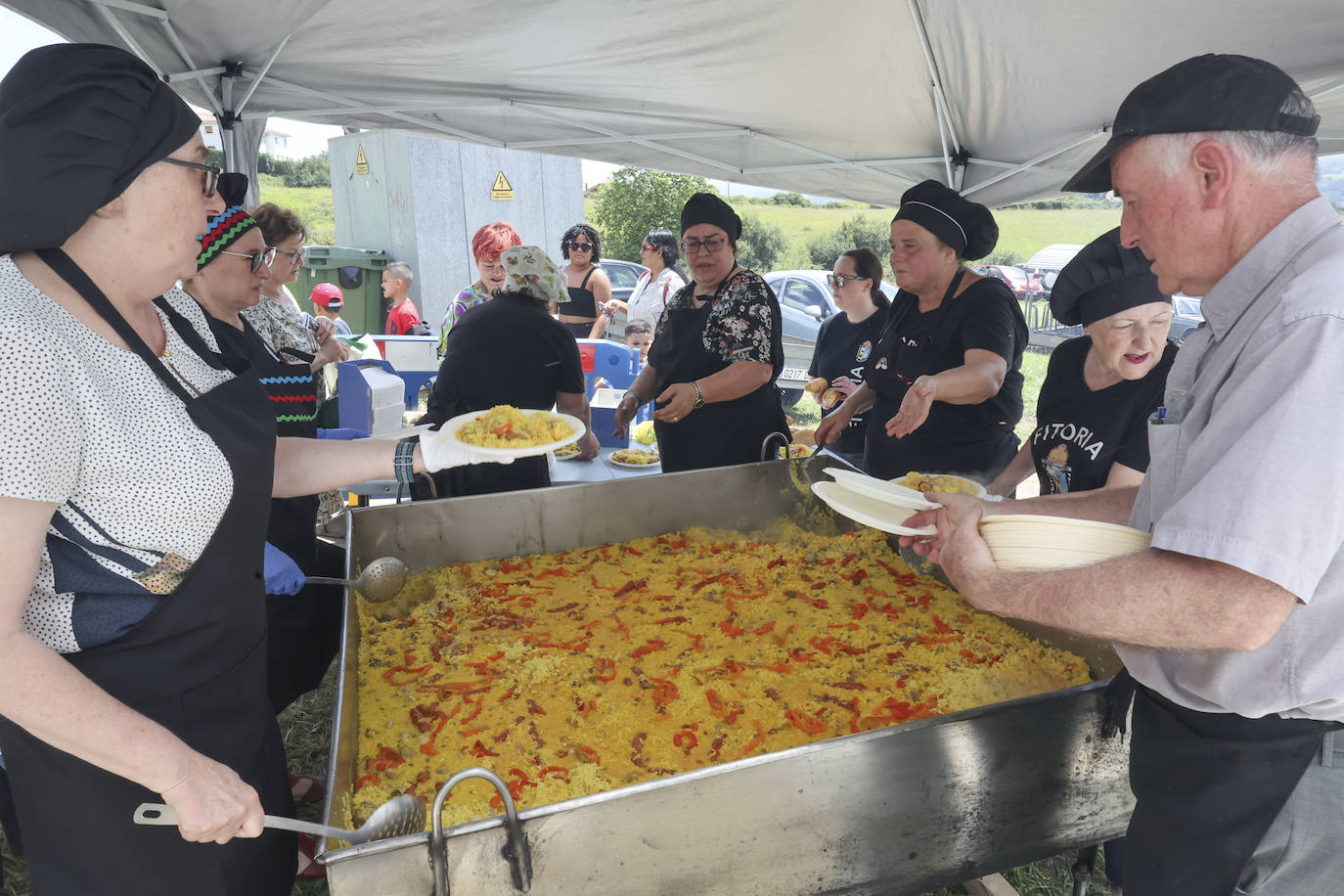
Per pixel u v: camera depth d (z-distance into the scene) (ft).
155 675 4.46
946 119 14.88
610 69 14.26
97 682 4.29
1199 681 4.48
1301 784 4.33
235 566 4.80
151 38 11.78
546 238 39.47
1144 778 4.98
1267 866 4.51
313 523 9.02
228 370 5.16
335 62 13.82
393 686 7.18
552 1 11.86
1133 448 7.66
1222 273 4.18
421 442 6.48
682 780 4.83
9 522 3.52
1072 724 5.77
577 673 7.34
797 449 12.63
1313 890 4.48
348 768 5.66
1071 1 10.70
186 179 4.09
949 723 5.40
